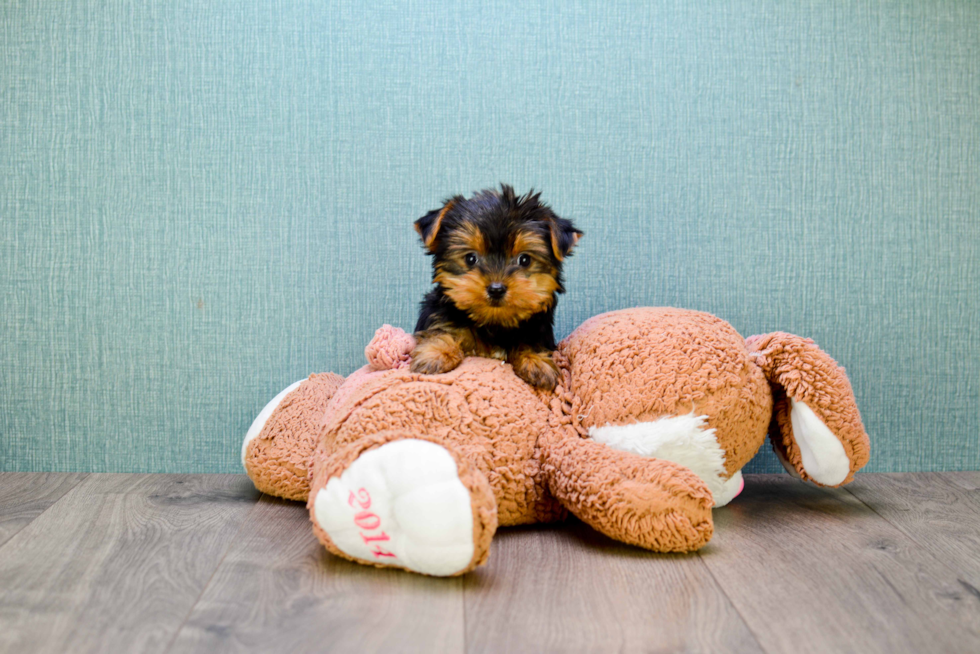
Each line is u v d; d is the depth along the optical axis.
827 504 0.64
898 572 0.51
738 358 0.58
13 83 0.70
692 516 0.51
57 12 0.69
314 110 0.70
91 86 0.70
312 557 0.52
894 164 0.73
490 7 0.71
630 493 0.51
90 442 0.72
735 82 0.72
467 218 0.58
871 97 0.72
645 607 0.45
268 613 0.44
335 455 0.51
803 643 0.42
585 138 0.71
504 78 0.71
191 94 0.70
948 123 0.73
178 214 0.71
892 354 0.73
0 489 0.66
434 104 0.71
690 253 0.72
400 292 0.71
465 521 0.46
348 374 0.72
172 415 0.72
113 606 0.45
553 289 0.59
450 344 0.59
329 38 0.70
